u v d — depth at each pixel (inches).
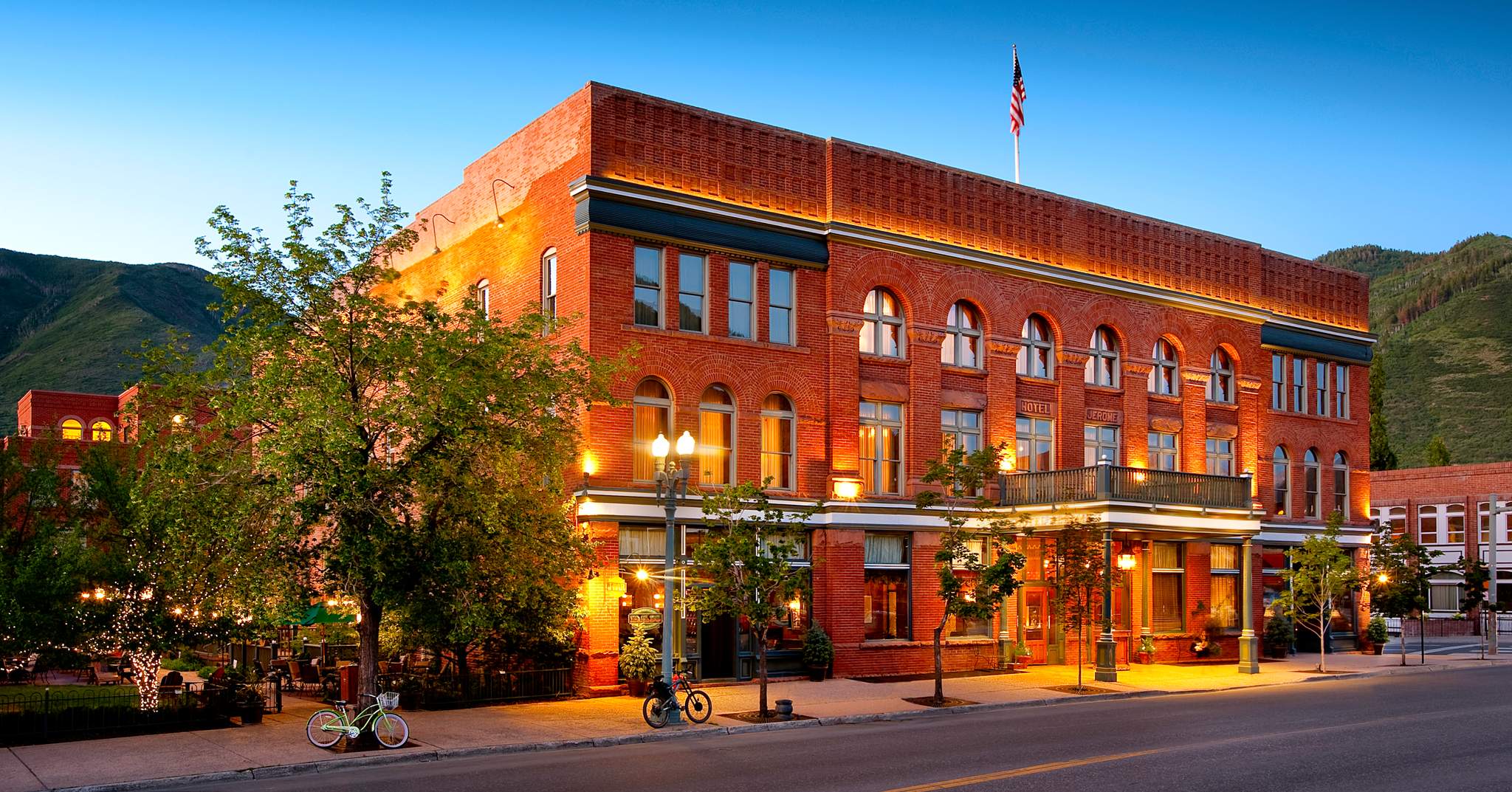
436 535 840.9
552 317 991.0
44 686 1129.4
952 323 1387.8
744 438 1211.9
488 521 829.2
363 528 818.8
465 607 850.1
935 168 1374.3
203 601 875.4
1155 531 1355.8
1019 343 1422.2
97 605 866.8
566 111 1190.3
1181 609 1547.7
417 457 824.3
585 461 1115.3
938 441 1343.5
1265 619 1660.9
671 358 1172.5
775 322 1256.2
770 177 1251.8
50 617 831.7
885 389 1314.0
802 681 1210.6
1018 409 1423.5
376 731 788.0
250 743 805.9
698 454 1187.3
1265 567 1669.5
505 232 1300.4
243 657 1230.9
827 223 1272.1
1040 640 1425.9
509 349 892.0
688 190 1194.6
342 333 836.0
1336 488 1795.0
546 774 699.4
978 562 1243.8
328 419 780.0
